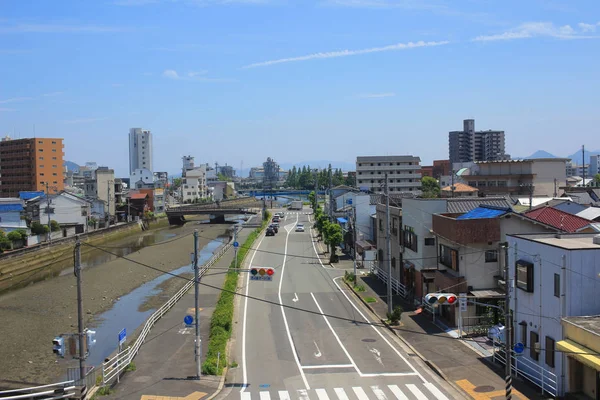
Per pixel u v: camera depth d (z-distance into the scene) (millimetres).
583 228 31312
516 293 24672
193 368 25375
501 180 82375
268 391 22625
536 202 56531
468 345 28391
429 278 35906
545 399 20688
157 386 22938
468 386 22609
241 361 26859
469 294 30406
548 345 21922
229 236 94125
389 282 34281
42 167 120250
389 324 33031
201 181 185125
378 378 24078
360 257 56875
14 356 32125
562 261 21125
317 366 25891
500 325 27844
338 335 31391
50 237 73812
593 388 19859
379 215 51094
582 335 19047
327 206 109188
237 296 42938
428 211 37469
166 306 37844
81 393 20828
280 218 124125
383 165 137375
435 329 31766
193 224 124938
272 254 67375
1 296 49500
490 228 31094
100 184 111312
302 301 40781
